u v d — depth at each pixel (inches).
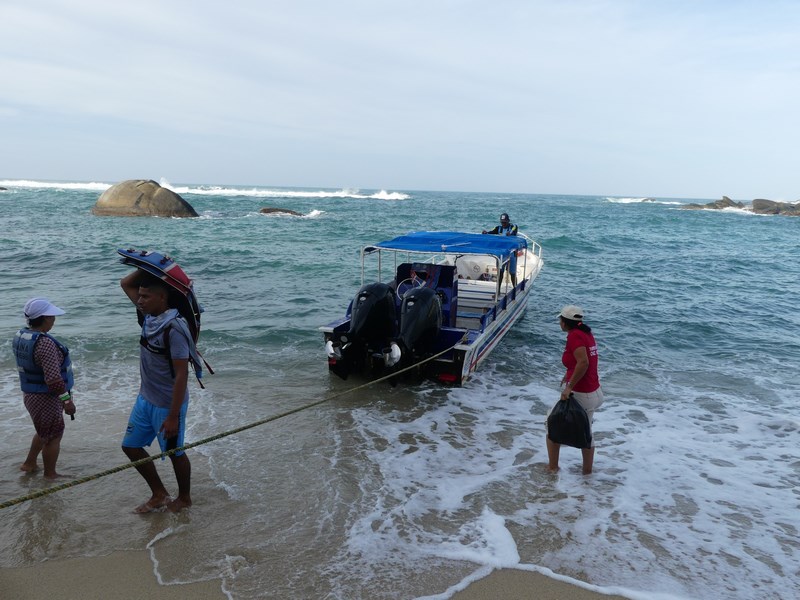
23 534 161.5
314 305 503.8
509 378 334.0
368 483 199.8
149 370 164.4
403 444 235.6
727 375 349.4
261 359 348.2
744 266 864.3
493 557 156.6
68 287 553.6
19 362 184.7
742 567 157.5
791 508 191.9
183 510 176.7
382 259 800.9
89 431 234.7
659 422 271.6
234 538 162.4
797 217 2805.1
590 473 212.7
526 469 215.9
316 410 270.5
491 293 422.6
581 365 203.9
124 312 451.2
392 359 289.0
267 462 213.6
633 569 154.6
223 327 418.9
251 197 3034.0
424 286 335.3
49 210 1556.3
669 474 215.3
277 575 145.9
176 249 844.6
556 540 167.2
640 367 364.2
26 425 238.5
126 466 149.3
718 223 2054.6
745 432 260.2
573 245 1102.4
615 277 733.9
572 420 204.8
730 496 199.3
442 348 331.9
